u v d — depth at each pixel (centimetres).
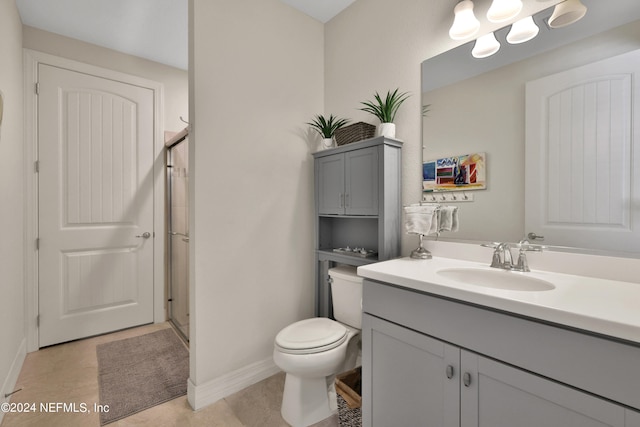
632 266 107
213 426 156
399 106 183
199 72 170
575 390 78
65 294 247
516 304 86
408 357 116
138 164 279
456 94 157
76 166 250
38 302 235
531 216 131
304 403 155
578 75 119
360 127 184
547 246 127
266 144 200
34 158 231
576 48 119
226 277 182
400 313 118
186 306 249
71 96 247
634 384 70
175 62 289
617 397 72
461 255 154
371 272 128
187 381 182
